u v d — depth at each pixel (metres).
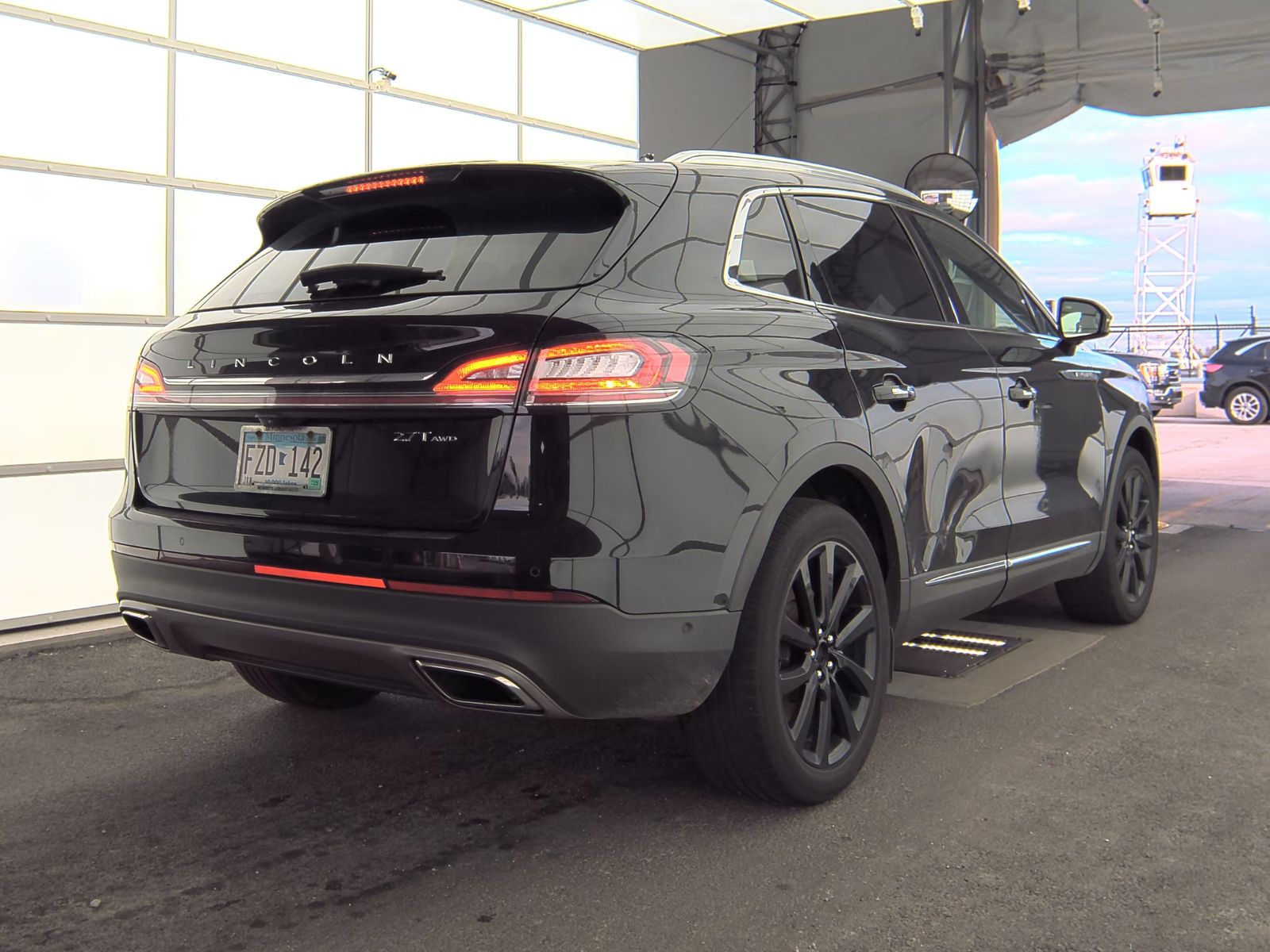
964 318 3.83
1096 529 4.54
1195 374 24.80
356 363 2.56
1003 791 3.01
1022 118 15.96
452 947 2.24
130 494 3.04
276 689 3.64
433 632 2.41
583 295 2.48
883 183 3.77
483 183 2.79
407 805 2.99
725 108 16.19
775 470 2.65
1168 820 2.81
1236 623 4.96
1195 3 13.19
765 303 2.89
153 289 5.50
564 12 7.54
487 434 2.39
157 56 5.48
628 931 2.29
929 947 2.21
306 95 6.20
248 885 2.53
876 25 15.48
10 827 2.86
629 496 2.37
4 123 4.93
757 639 2.67
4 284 4.96
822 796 2.90
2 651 4.64
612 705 2.43
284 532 2.61
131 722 3.71
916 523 3.28
